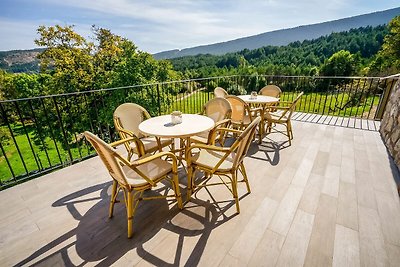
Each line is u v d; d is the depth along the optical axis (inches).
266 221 66.4
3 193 81.7
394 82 157.6
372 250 56.5
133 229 63.6
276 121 128.9
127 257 54.4
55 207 73.7
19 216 69.3
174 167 67.3
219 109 104.5
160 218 68.0
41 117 333.4
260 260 53.4
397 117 118.7
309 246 57.5
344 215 69.2
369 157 110.7
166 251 56.0
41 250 56.7
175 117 81.4
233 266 51.9
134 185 58.7
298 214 69.6
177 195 70.4
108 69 496.7
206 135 104.1
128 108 98.7
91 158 112.3
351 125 163.8
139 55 476.1
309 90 231.6
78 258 54.2
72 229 63.8
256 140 135.9
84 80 447.2
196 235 61.1
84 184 88.2
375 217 68.4
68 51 438.3
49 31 425.7
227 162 73.9
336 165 102.4
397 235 61.4
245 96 150.6
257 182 88.3
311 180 89.7
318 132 148.9
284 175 93.7
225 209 71.9
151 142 92.9
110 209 68.0
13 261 53.7
